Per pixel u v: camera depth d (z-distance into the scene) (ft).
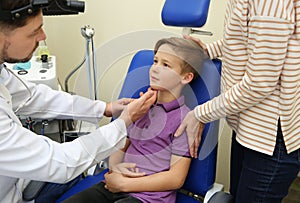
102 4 6.07
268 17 2.84
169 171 3.90
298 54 3.04
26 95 4.02
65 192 4.28
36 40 2.93
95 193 3.96
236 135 3.69
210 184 4.17
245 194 3.84
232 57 3.38
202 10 3.72
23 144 3.00
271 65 2.98
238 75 3.43
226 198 3.77
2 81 3.47
